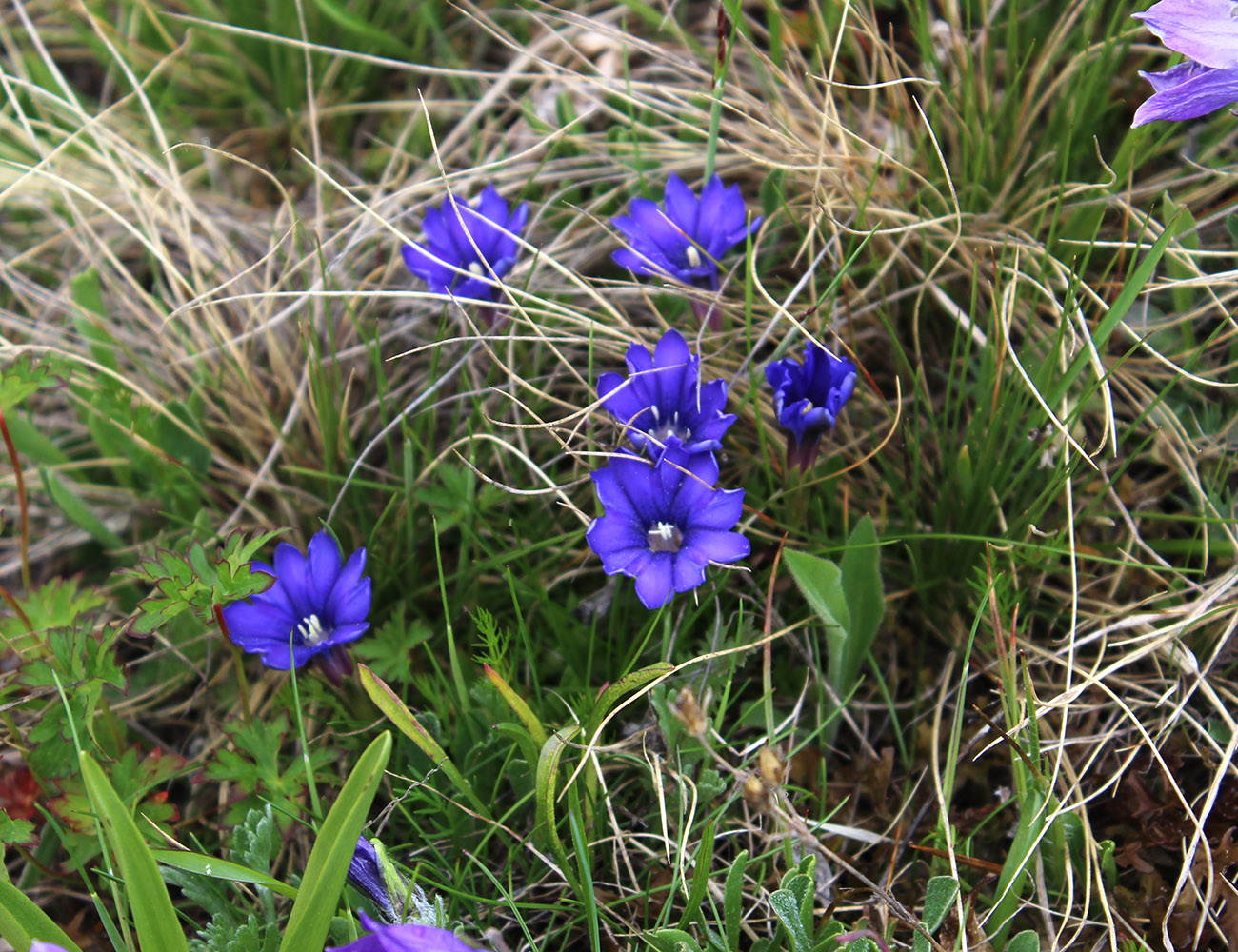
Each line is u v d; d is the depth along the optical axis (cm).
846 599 52
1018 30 60
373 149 65
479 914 50
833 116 57
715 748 51
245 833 50
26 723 53
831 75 56
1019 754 49
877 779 52
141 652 56
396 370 59
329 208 63
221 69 66
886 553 55
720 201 55
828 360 52
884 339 58
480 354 58
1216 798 51
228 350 59
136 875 45
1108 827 51
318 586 51
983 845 51
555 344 58
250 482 57
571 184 61
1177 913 49
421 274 56
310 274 60
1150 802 50
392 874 47
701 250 54
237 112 66
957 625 54
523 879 51
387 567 55
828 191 58
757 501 55
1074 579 51
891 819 52
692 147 60
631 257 54
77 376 56
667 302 58
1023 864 48
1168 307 56
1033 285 56
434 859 51
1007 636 53
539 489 55
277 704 52
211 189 64
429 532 56
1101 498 54
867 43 61
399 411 58
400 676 52
